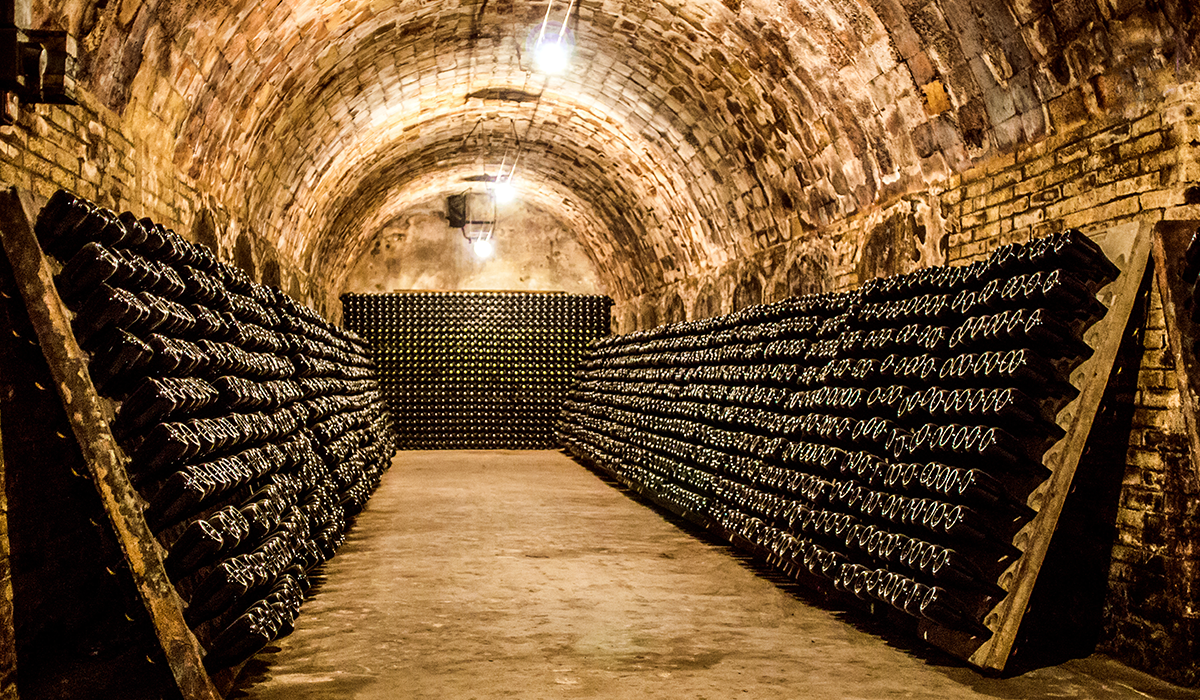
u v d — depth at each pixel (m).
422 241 21.27
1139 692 4.23
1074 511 4.92
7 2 3.66
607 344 15.43
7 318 3.76
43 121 4.71
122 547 3.64
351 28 8.97
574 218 20.34
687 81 10.61
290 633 4.88
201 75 7.12
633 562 7.30
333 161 13.17
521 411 18.83
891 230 8.23
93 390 3.72
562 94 13.05
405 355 18.66
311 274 15.97
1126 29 4.84
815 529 6.12
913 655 4.85
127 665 4.19
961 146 6.91
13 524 3.74
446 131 15.25
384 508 10.27
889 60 7.20
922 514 4.93
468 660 4.68
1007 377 4.69
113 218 4.16
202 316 4.98
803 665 4.62
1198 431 4.22
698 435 9.11
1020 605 4.43
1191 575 4.32
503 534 8.59
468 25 10.26
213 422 4.65
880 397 5.78
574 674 4.45
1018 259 4.96
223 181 9.05
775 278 11.48
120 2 5.23
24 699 3.82
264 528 4.77
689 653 4.82
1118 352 4.59
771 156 10.33
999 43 5.89
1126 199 5.06
